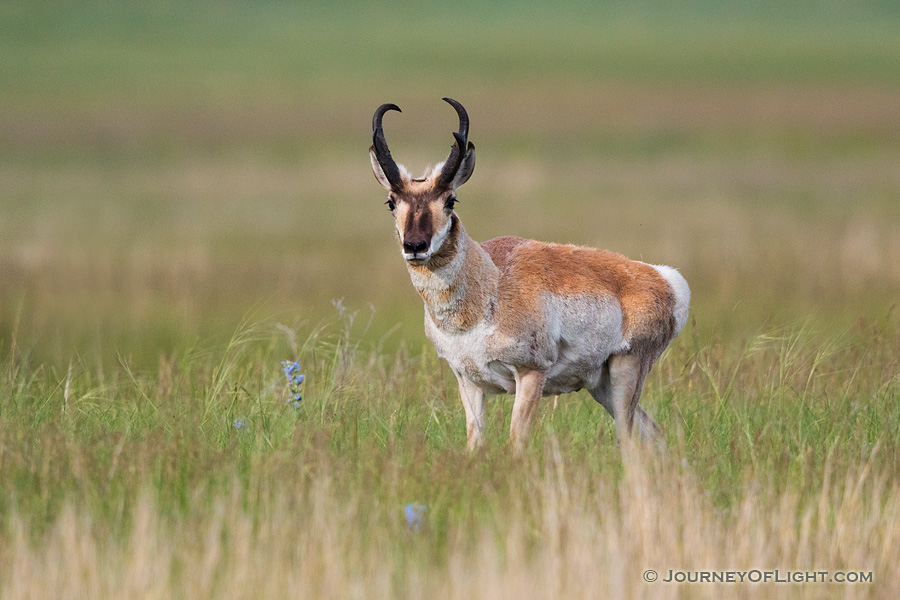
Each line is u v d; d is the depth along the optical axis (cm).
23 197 11250
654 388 3534
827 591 2089
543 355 2938
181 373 3425
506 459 2580
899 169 13312
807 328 4547
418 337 4762
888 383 3344
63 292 5909
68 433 2767
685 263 6669
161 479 2459
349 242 8062
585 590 1983
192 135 18500
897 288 5903
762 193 11056
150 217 9756
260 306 5503
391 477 2448
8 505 2330
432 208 2783
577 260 3073
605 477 2480
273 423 2958
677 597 2014
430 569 2105
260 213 10056
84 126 19238
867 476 2536
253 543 2180
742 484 2548
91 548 2067
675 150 16125
